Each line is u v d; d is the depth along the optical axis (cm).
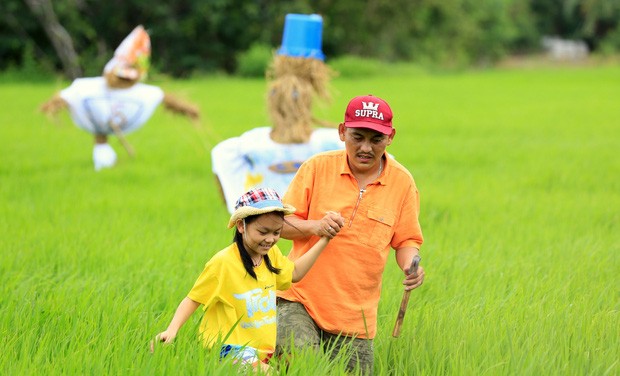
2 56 6012
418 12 7150
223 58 6406
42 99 3603
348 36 6912
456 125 2820
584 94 4384
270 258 616
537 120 3031
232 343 612
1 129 2505
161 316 743
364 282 638
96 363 616
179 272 931
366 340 644
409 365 650
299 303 643
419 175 1764
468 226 1246
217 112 3092
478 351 660
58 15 5716
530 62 9656
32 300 782
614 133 2644
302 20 1045
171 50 6244
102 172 1730
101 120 1728
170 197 1473
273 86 1044
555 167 1883
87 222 1230
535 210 1389
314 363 596
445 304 823
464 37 7950
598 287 876
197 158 1992
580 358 650
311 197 642
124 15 6022
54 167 1839
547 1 10712
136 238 1116
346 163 636
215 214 1343
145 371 588
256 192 591
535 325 720
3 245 1046
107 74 1717
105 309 740
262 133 1038
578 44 10762
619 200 1491
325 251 636
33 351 660
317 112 3081
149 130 2573
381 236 635
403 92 4366
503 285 894
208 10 6006
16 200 1442
